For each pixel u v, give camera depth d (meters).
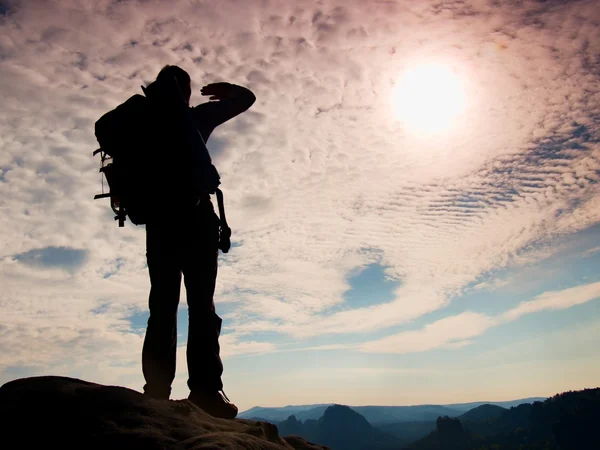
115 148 3.60
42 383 2.58
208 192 3.65
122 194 3.62
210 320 3.71
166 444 2.28
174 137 3.60
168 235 3.62
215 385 3.64
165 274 3.60
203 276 3.69
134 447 2.19
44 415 2.31
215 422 2.99
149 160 3.59
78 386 2.63
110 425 2.33
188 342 3.70
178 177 3.59
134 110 3.61
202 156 3.63
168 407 2.78
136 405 2.58
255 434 2.95
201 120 3.99
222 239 3.83
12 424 2.25
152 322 3.57
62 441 2.19
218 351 3.75
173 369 3.61
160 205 3.59
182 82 3.91
